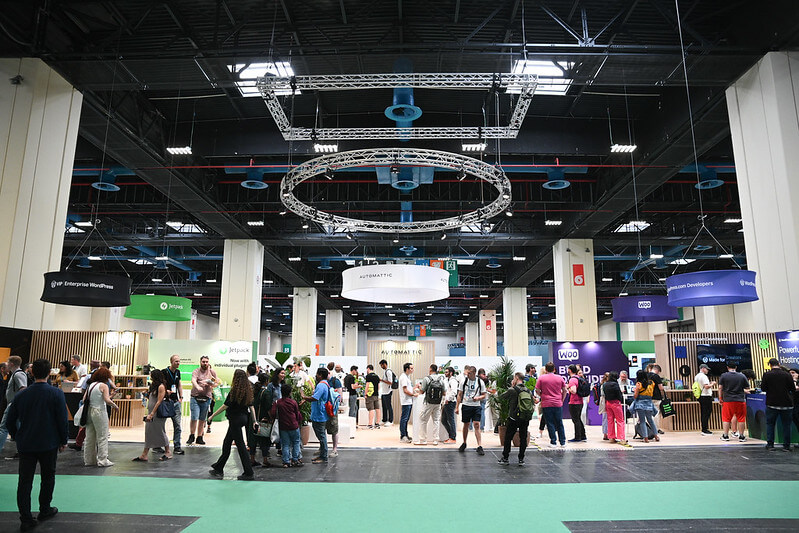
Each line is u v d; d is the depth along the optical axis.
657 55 8.30
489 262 22.09
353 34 8.89
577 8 8.48
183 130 11.82
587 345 14.91
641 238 17.38
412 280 8.79
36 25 8.24
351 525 4.11
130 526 4.02
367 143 11.56
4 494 4.95
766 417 7.82
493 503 4.78
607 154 11.70
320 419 6.91
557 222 15.99
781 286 8.02
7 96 8.05
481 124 11.62
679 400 11.08
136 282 25.58
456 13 8.35
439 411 8.77
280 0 8.15
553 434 8.31
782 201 7.96
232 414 5.91
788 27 7.73
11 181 7.91
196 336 34.47
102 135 10.31
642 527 4.09
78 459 6.80
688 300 7.59
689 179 14.42
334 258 21.55
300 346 25.38
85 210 15.90
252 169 12.66
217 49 8.26
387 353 14.27
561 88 9.38
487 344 32.19
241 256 17.48
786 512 4.48
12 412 4.11
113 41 8.99
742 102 8.79
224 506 4.63
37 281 8.23
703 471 6.24
